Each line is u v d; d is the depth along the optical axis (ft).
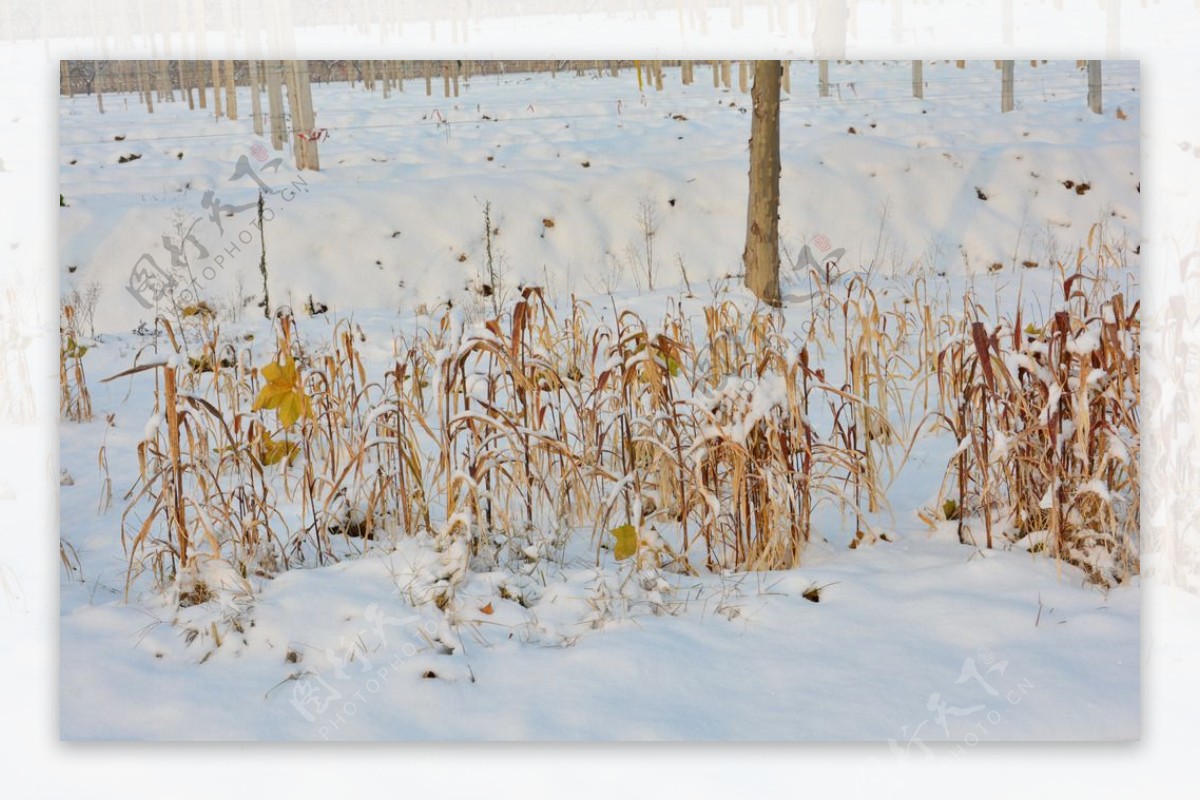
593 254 24.52
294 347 16.47
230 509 8.98
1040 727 6.68
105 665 7.53
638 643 7.63
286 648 7.66
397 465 10.60
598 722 6.76
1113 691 6.98
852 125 28.48
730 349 13.67
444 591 8.07
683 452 9.44
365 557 8.88
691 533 9.72
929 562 8.93
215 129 27.07
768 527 8.77
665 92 31.76
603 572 8.44
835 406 13.88
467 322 20.71
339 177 25.86
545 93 31.35
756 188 21.06
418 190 24.47
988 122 28.45
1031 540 9.04
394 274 23.40
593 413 9.70
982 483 9.78
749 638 7.73
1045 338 8.91
